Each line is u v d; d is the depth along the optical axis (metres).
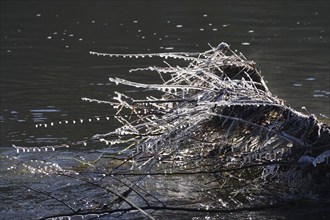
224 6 34.97
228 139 12.57
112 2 36.81
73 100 18.19
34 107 17.55
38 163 13.66
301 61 22.58
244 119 12.41
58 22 31.42
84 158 13.95
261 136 12.20
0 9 35.25
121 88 19.45
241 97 12.16
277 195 11.89
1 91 19.20
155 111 12.63
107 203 11.59
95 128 15.82
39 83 20.14
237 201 11.76
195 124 12.11
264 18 31.42
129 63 22.86
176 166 12.83
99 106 17.56
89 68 22.19
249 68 13.56
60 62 23.19
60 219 11.15
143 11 33.97
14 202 11.83
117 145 14.75
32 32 29.08
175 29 29.08
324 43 25.62
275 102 12.45
